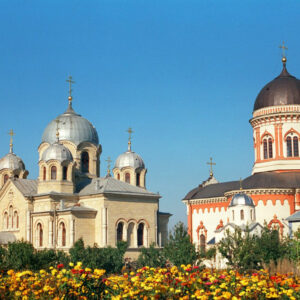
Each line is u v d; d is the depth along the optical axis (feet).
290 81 320.09
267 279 96.48
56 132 344.90
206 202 338.54
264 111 315.99
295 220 249.96
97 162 353.51
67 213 285.43
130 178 376.89
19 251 156.56
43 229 297.33
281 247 180.65
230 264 167.73
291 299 88.33
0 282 93.45
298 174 301.02
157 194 311.27
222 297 83.10
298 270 146.72
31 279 93.66
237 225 266.98
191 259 176.76
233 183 330.13
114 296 86.94
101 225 288.51
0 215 330.34
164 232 344.28
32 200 308.40
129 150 387.34
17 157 378.53
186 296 83.25
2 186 364.58
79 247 196.03
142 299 86.94
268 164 310.24
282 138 307.58
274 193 289.53
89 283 89.76
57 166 305.12
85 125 350.43
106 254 191.72
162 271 96.58
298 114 306.35
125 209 297.53
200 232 340.59
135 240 298.56
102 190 293.64
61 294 88.43
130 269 187.62
